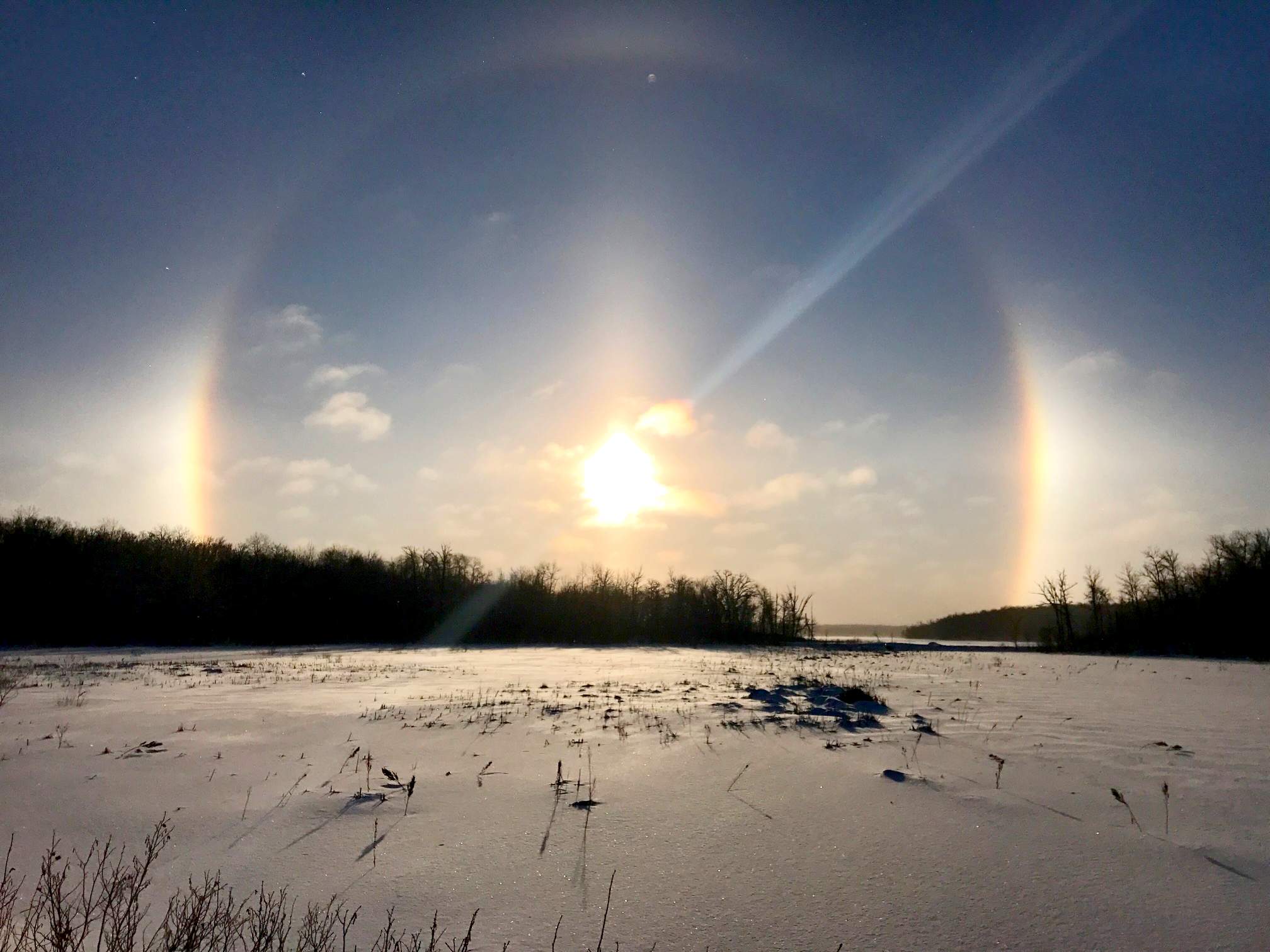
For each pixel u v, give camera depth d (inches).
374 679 868.6
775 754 371.2
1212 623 2110.0
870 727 460.1
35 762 356.2
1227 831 243.6
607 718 494.6
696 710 536.1
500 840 241.8
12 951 161.0
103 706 573.6
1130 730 446.9
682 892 199.3
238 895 197.6
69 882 204.8
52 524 2358.5
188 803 284.4
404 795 295.1
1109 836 240.8
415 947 164.7
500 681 844.6
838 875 210.2
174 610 2299.5
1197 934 171.6
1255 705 594.6
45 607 2102.6
